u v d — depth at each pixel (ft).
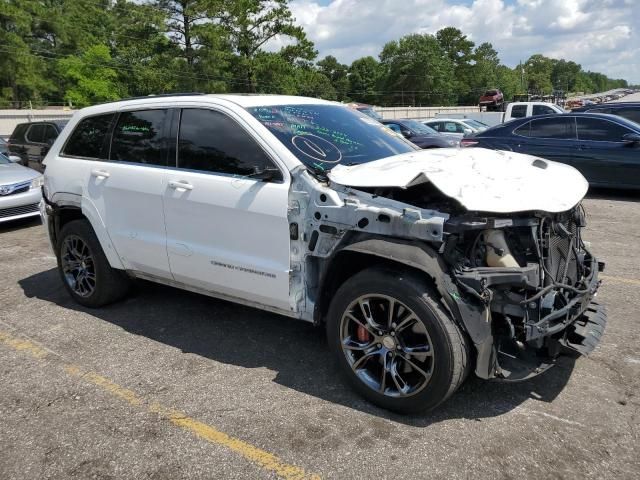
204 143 13.02
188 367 12.60
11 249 24.48
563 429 9.80
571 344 10.27
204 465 9.17
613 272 18.54
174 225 13.38
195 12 138.92
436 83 341.62
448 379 9.51
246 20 148.15
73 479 8.95
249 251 12.09
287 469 8.98
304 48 161.38
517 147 35.76
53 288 18.56
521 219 9.75
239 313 15.79
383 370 10.36
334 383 11.68
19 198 28.50
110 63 183.21
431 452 9.26
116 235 14.80
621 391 11.03
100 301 16.16
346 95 379.55
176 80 140.56
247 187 11.88
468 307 9.32
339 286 11.47
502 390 11.18
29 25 181.57
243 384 11.75
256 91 159.02
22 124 49.39
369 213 10.08
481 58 379.96
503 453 9.18
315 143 12.44
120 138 14.96
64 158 16.34
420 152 12.94
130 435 10.05
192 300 16.92
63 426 10.41
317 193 10.91
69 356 13.34
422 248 9.55
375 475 8.76
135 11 139.64
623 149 32.12
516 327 9.83
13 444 9.91
